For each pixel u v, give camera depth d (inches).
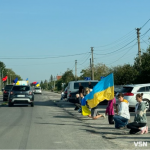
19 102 1066.1
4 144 379.6
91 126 551.5
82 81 1158.3
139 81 1178.0
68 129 514.6
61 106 1139.3
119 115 503.2
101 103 1106.7
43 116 743.1
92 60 2132.1
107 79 596.4
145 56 1223.5
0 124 580.1
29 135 449.7
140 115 444.5
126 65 1510.8
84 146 365.7
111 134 455.8
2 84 4163.4
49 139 415.5
